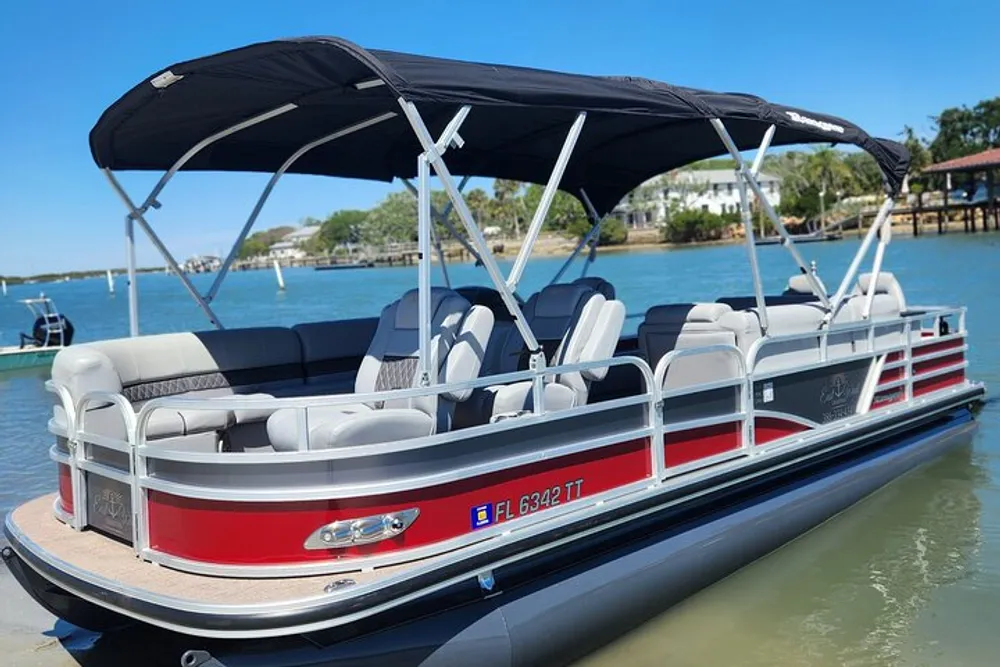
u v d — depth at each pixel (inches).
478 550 129.9
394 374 160.7
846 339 216.7
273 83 150.6
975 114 2610.7
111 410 157.0
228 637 112.2
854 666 147.1
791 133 215.6
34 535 146.3
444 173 133.2
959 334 263.1
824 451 202.1
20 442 362.0
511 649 132.3
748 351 185.6
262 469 121.0
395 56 128.7
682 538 165.6
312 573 120.5
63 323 709.9
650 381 160.7
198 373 186.2
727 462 177.5
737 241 2076.8
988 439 266.1
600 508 148.3
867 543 194.7
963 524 203.2
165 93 152.5
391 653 123.4
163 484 127.4
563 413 145.9
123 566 129.1
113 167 191.5
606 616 147.3
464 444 132.0
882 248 228.5
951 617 162.1
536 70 146.7
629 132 223.0
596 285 218.8
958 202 2225.6
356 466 122.6
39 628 170.7
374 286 1435.8
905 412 230.2
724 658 150.7
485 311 155.1
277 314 984.9
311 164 223.6
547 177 269.3
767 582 178.4
